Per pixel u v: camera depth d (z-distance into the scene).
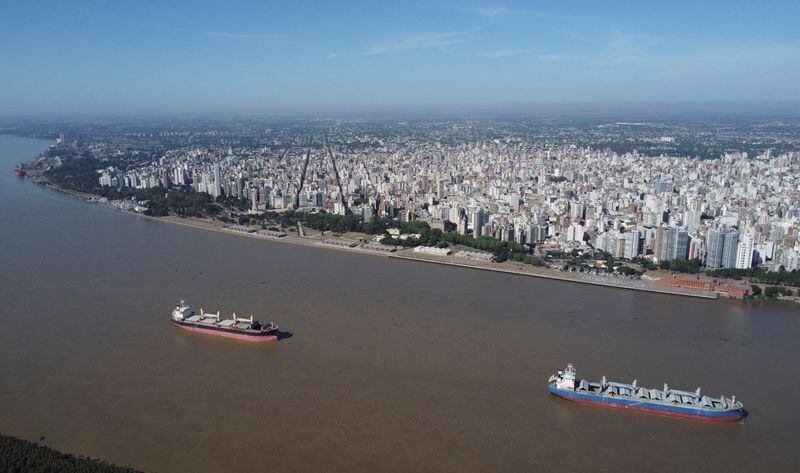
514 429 175.50
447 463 157.88
